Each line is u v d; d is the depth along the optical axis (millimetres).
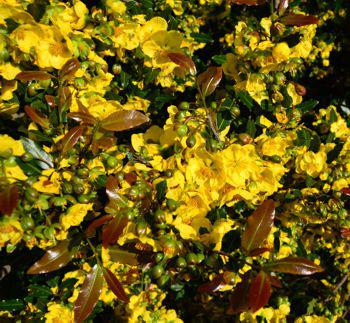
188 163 674
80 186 661
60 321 775
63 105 690
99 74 723
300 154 761
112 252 702
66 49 686
